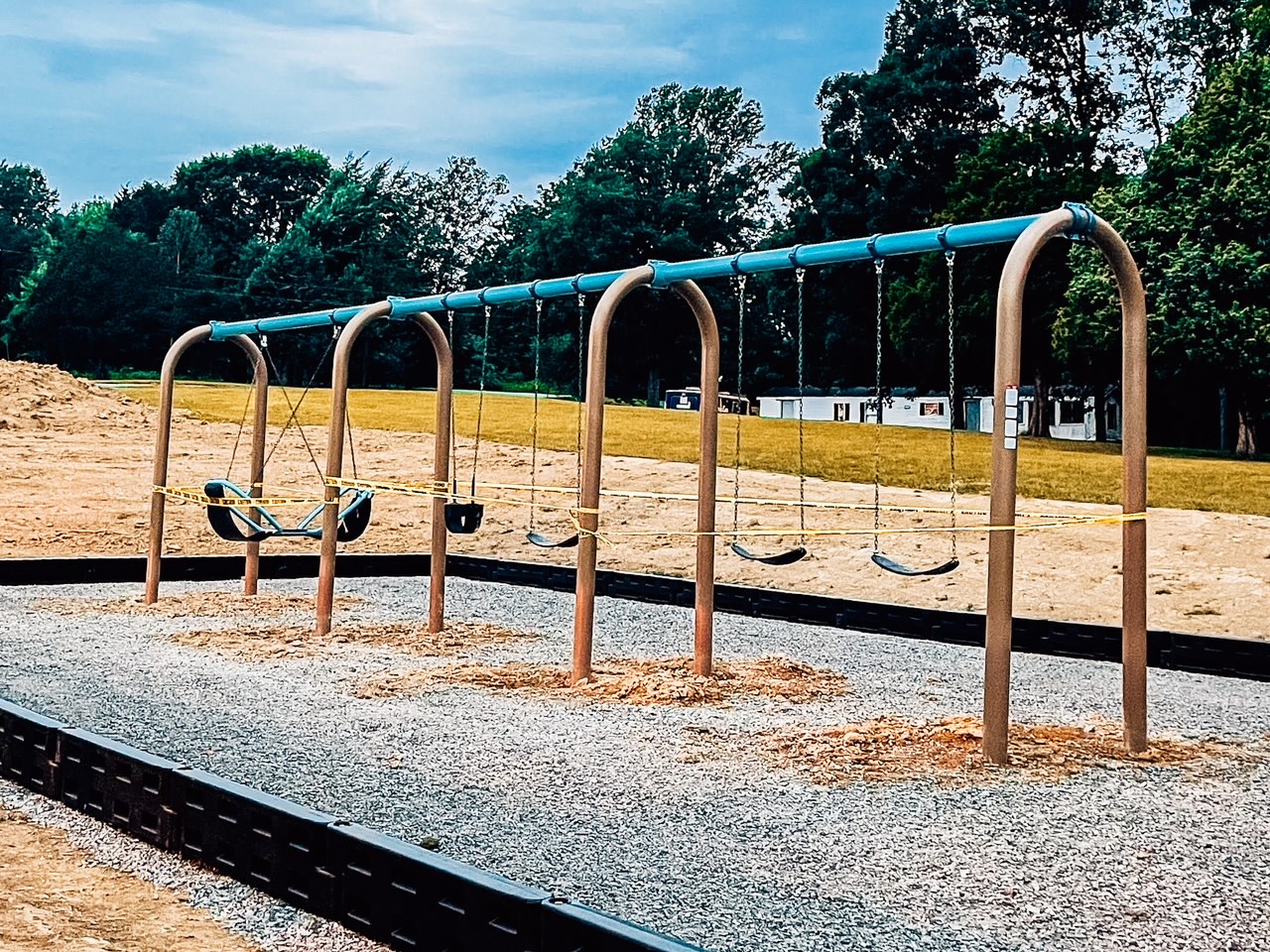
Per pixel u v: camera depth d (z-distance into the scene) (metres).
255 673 8.29
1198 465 25.06
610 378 56.94
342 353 9.91
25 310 64.19
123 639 9.63
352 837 3.96
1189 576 12.99
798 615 11.30
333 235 63.97
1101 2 51.25
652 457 22.36
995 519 6.16
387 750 6.23
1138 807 5.43
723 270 7.96
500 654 9.20
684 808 5.28
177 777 4.62
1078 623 9.72
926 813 5.27
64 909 4.03
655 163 68.38
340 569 14.20
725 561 14.70
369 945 3.85
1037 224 6.19
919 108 50.75
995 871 4.55
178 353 11.57
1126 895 4.31
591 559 8.00
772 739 6.56
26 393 25.84
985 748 6.17
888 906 4.16
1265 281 31.06
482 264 78.56
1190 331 31.44
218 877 4.41
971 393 42.38
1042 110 52.28
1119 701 7.94
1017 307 6.12
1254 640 8.94
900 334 41.91
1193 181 32.34
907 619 10.54
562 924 3.38
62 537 15.80
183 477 20.45
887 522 16.55
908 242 7.09
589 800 5.38
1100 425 39.75
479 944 3.58
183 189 87.12
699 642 8.23
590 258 56.41
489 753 6.21
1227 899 4.29
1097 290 32.78
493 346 61.56
